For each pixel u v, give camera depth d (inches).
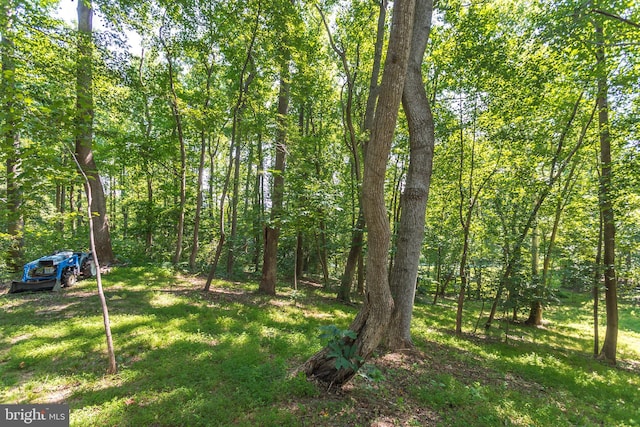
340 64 508.1
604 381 267.0
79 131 166.4
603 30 293.3
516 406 169.5
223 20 327.9
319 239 592.4
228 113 437.4
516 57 333.1
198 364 170.1
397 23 135.2
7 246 381.1
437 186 572.7
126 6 335.3
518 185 407.5
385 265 152.6
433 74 438.9
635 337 509.0
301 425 121.4
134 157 495.8
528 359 291.4
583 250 467.5
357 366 146.7
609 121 358.0
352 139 284.0
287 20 326.3
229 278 540.1
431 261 743.7
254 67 370.3
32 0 292.4
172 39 365.4
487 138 372.2
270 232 418.9
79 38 326.3
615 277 371.2
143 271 437.1
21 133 161.5
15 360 165.0
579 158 439.5
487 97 348.2
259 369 163.6
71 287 337.1
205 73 513.3
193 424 118.0
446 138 395.9
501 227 427.2
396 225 558.3
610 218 366.3
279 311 323.0
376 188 144.4
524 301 366.6
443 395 162.1
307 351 205.3
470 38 335.3
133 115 525.7
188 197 638.5
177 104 409.4
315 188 357.1
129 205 722.2
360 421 127.5
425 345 266.4
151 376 155.1
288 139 407.5
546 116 406.0
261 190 780.6
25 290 317.7
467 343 312.2
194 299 321.4
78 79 292.4
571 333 502.3
